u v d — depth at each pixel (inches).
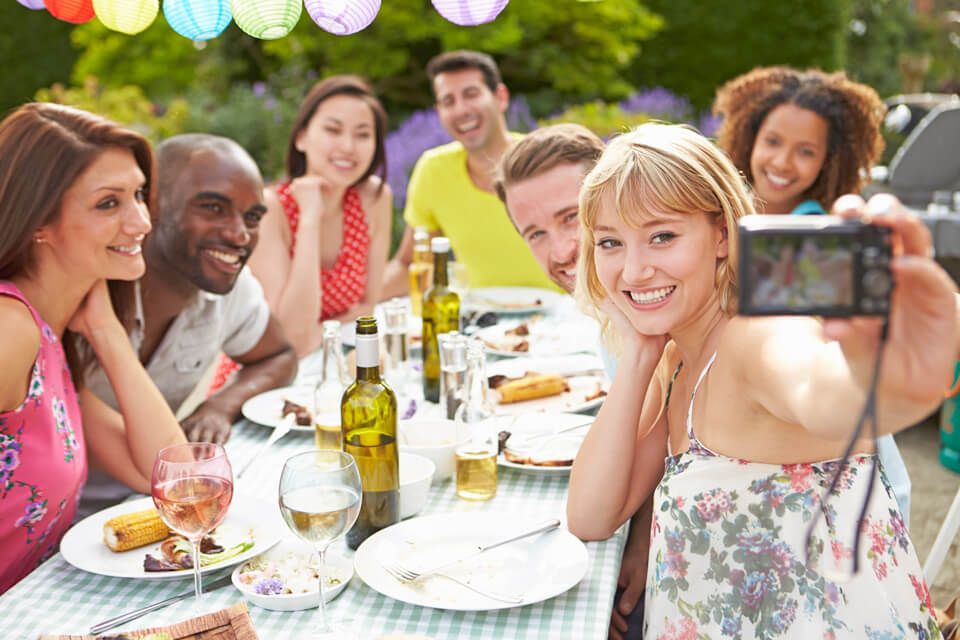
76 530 68.3
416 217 159.6
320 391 81.4
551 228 87.7
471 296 141.0
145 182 81.8
